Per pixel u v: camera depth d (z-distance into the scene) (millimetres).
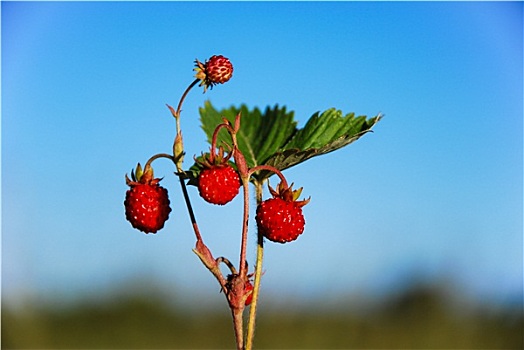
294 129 348
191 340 1041
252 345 264
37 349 1005
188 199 266
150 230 275
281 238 267
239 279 262
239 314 263
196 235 265
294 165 300
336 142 290
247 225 263
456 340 1039
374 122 317
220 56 269
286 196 271
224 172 264
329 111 332
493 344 1018
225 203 265
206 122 355
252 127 355
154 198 273
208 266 264
